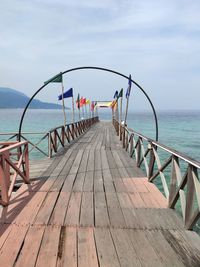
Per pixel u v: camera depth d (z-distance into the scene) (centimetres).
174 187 469
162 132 4494
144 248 344
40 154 1744
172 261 317
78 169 787
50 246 346
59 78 1221
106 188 598
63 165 845
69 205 491
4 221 420
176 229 399
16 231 387
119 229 397
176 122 8169
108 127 3033
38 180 663
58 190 580
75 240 362
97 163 877
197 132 4481
